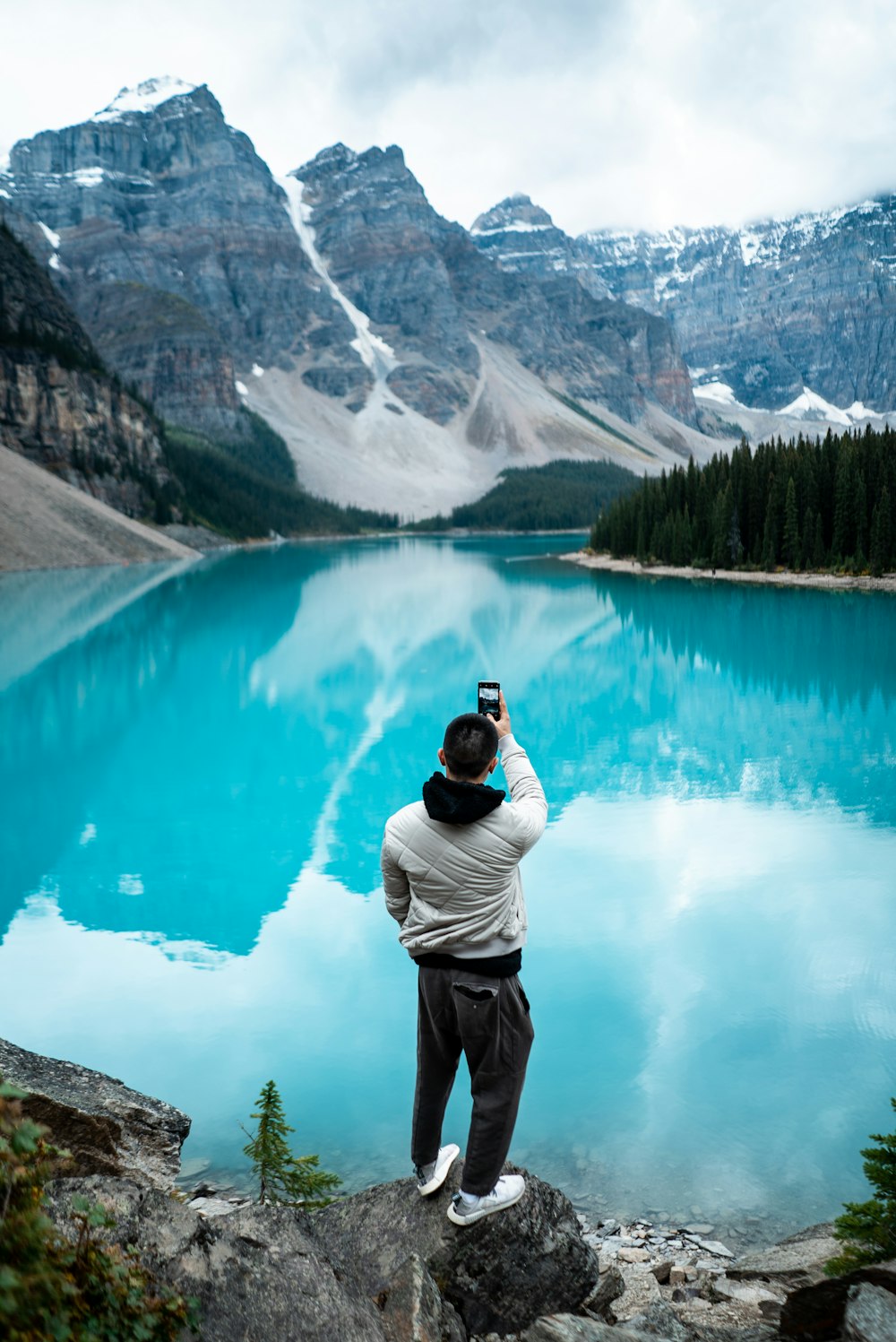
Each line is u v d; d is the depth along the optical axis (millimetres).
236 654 37156
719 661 35281
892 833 15297
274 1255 3055
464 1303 3668
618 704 27547
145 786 19188
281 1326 2799
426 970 3475
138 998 9781
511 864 3322
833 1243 5008
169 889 13273
